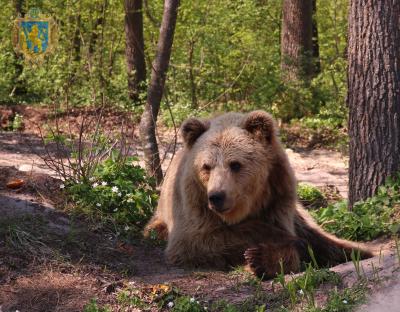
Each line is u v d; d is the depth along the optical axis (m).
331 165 20.09
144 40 30.45
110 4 28.75
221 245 9.18
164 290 8.23
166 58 13.77
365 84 11.23
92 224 10.20
